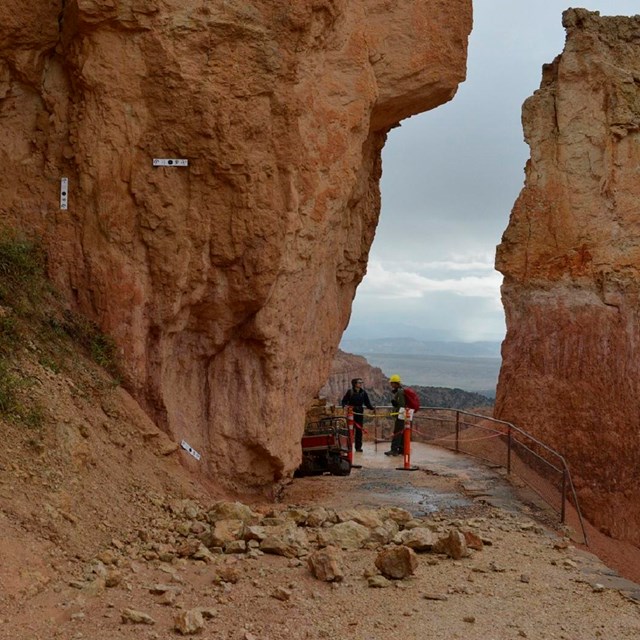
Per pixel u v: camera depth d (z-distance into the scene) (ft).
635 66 84.99
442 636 21.04
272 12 34.88
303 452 51.21
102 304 33.78
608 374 79.30
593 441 77.56
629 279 81.10
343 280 48.60
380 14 43.80
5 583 19.49
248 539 26.94
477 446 65.72
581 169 83.87
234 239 34.71
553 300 82.99
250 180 34.63
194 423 36.68
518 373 81.97
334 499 43.06
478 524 37.17
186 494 31.35
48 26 34.27
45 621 18.80
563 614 23.89
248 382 37.45
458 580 26.20
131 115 33.86
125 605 20.59
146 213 33.94
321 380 44.21
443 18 44.88
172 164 33.96
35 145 34.99
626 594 26.53
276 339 37.42
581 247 82.84
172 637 19.19
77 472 26.30
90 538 24.06
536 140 86.74
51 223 34.40
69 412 28.12
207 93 33.68
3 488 22.81
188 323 36.14
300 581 24.08
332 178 39.09
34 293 32.19
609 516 76.02
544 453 77.71
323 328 43.65
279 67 35.09
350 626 21.15
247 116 34.45
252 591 22.85
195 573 23.89
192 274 34.71
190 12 33.58
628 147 82.53
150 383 34.40
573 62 84.94
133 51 33.60
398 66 44.09
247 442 37.42
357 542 28.60
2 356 27.89
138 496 28.66
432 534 30.45
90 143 33.73
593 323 80.79
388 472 53.93
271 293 36.52
